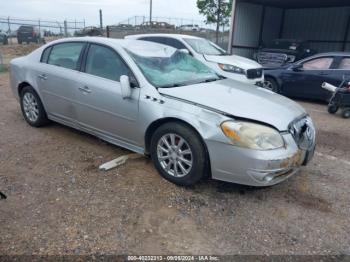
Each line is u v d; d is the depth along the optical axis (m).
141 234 2.74
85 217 2.93
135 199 3.24
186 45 8.40
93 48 4.22
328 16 15.83
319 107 8.24
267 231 2.86
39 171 3.77
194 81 3.99
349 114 6.97
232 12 14.66
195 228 2.86
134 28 28.25
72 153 4.29
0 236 2.64
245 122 3.09
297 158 3.28
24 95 5.20
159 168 3.64
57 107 4.67
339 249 2.67
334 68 8.13
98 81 4.02
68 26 27.12
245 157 3.02
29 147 4.45
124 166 3.94
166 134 3.48
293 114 3.46
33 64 4.94
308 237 2.80
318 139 5.49
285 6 16.23
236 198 3.35
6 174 3.67
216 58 8.12
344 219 3.09
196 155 3.26
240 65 7.98
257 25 16.08
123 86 3.54
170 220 2.95
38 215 2.93
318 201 3.39
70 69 4.40
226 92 3.67
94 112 4.13
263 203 3.29
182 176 3.44
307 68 8.62
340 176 4.00
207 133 3.15
